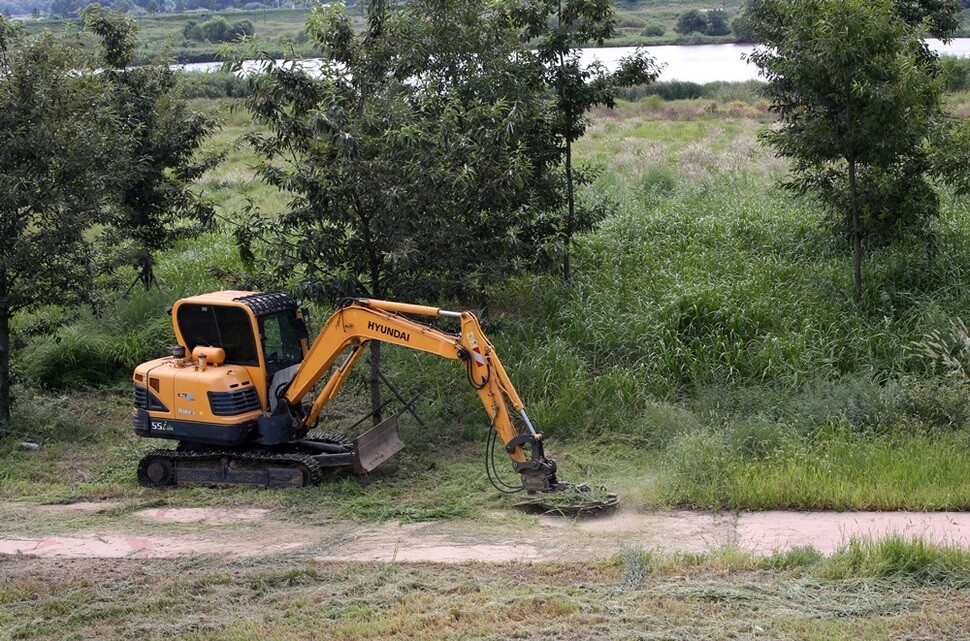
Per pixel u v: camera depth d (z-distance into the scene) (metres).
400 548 9.52
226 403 11.38
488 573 8.69
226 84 43.09
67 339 16.06
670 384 13.87
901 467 10.84
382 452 11.86
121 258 14.69
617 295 15.93
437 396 14.29
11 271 13.55
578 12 16.02
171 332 16.45
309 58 13.87
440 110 13.13
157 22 77.00
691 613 7.54
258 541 9.92
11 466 12.64
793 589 7.96
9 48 13.36
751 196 21.53
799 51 14.63
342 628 7.48
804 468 10.95
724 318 14.82
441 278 12.83
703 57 72.81
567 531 9.93
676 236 18.69
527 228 15.24
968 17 75.88
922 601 7.71
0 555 9.55
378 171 11.97
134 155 16.80
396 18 12.99
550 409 13.30
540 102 15.48
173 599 8.28
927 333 13.97
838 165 16.64
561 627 7.32
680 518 10.26
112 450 13.25
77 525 10.58
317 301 12.76
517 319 15.78
